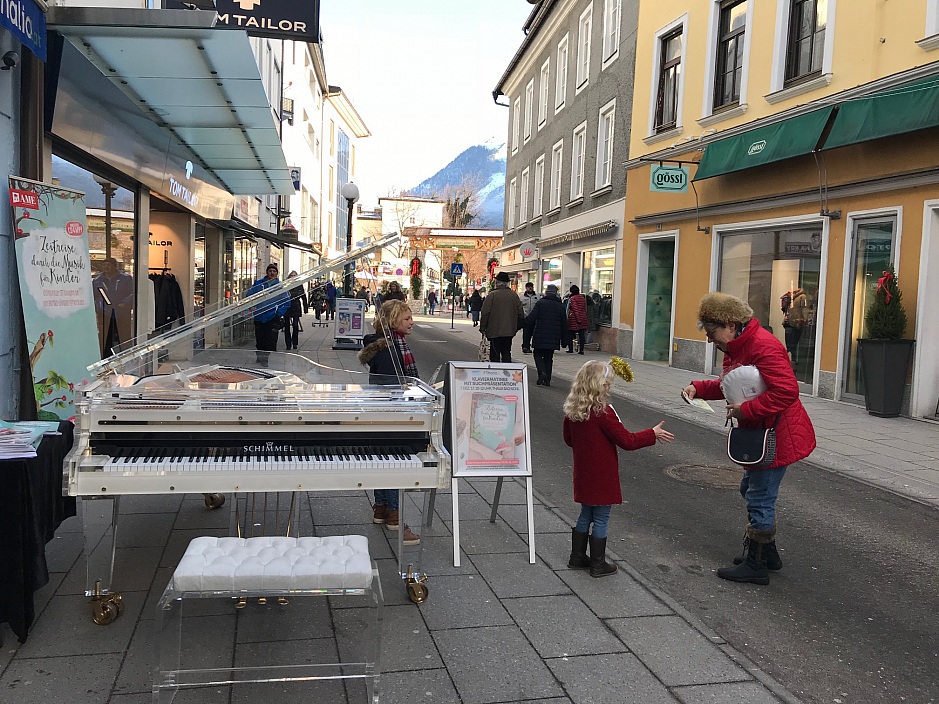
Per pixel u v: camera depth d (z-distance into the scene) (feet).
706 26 44.96
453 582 13.14
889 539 16.75
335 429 11.21
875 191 31.91
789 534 16.93
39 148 20.29
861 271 33.55
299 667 9.74
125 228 31.17
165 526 15.07
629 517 17.65
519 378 14.69
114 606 11.02
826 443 26.04
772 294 39.68
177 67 24.84
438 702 9.33
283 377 13.56
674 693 9.77
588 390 13.32
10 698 8.96
